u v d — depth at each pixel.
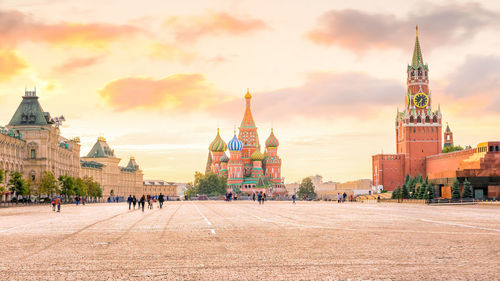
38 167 165.12
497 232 30.95
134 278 15.84
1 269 17.75
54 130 176.00
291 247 23.80
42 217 57.66
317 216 55.19
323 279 15.36
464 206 94.06
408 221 43.69
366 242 25.62
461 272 16.27
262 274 16.39
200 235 30.92
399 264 18.08
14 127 168.75
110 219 51.81
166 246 24.75
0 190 120.56
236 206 104.19
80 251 22.88
